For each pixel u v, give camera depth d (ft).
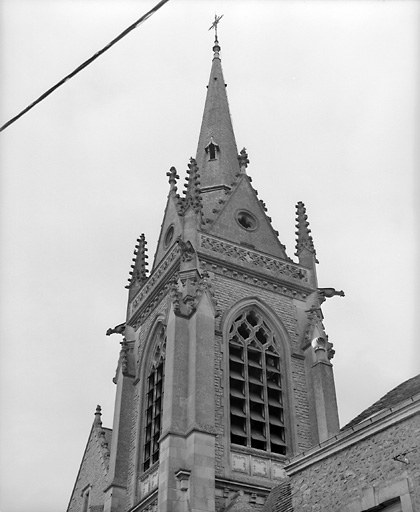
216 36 209.97
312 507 62.95
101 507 137.39
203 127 180.65
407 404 56.80
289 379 130.21
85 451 156.35
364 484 58.65
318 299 143.95
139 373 139.13
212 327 122.83
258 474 114.32
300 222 158.81
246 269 138.82
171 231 149.59
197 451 107.14
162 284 139.95
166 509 102.12
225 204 151.43
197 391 113.39
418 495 53.93
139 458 127.65
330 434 121.60
